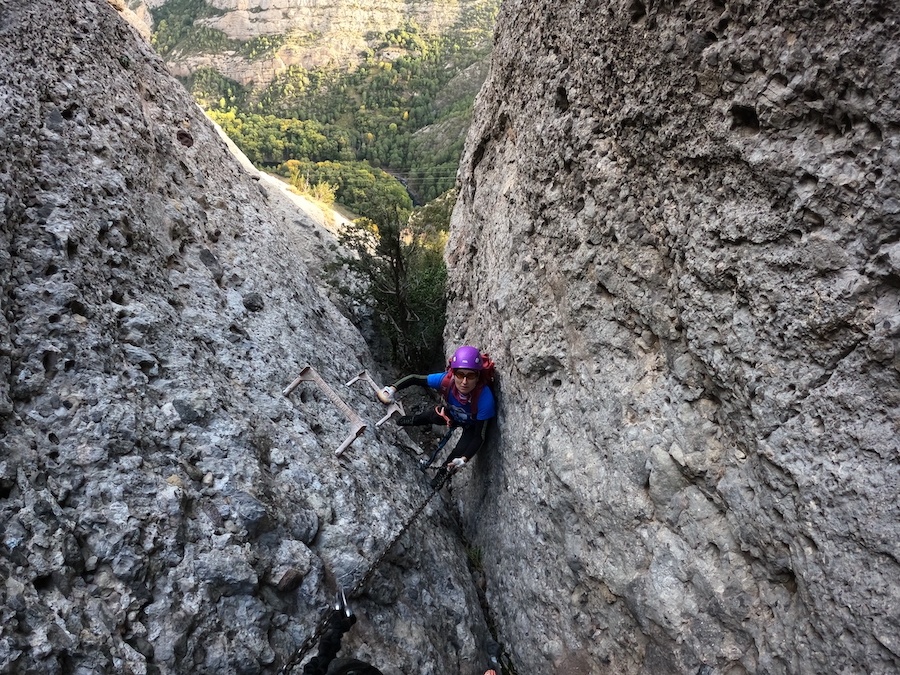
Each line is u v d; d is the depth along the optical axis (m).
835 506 1.86
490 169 5.18
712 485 2.48
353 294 8.16
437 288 7.31
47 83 3.72
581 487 3.24
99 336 2.92
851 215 1.79
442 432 6.34
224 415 3.25
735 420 2.33
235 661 2.51
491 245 4.79
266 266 4.95
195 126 5.54
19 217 2.95
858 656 1.81
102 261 3.29
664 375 2.76
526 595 3.85
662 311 2.70
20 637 1.97
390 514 3.71
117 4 6.91
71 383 2.68
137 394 2.93
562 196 3.43
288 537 3.04
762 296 2.10
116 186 3.72
